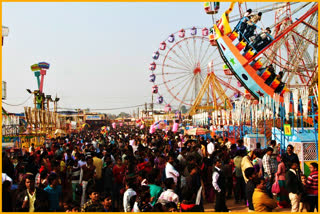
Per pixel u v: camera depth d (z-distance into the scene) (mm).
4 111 21031
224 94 42812
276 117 15367
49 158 12875
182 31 44062
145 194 7074
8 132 21188
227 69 31594
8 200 6832
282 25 24406
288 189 8961
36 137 25547
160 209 6668
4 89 22609
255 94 22312
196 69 43938
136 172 10844
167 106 44438
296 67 25531
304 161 12078
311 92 15812
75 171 11156
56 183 7355
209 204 11320
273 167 10648
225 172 11461
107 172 10719
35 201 6832
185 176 9406
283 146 13961
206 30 43469
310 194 8727
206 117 33875
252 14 22734
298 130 14180
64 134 35812
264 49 21750
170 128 38312
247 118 19766
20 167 11250
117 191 10680
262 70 22656
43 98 35062
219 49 23969
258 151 11500
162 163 12133
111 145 15258
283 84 21969
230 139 22312
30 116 24297
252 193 7703
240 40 22875
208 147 15922
